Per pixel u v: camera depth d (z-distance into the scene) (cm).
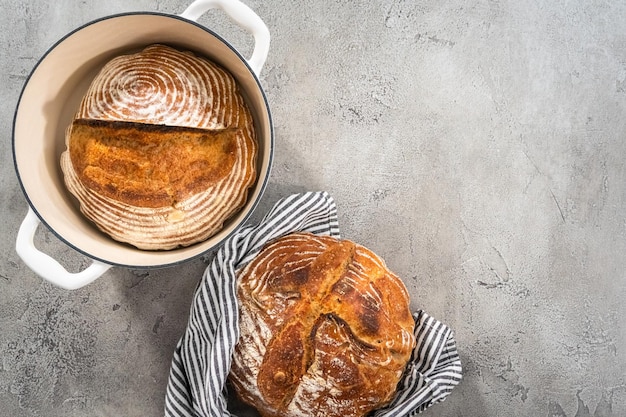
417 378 100
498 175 110
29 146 86
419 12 108
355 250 99
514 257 110
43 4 104
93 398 106
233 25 105
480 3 109
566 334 111
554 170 110
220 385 95
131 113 86
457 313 109
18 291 104
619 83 111
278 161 107
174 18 84
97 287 105
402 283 101
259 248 99
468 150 109
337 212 108
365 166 108
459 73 108
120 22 85
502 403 110
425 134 108
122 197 87
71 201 91
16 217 104
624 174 111
